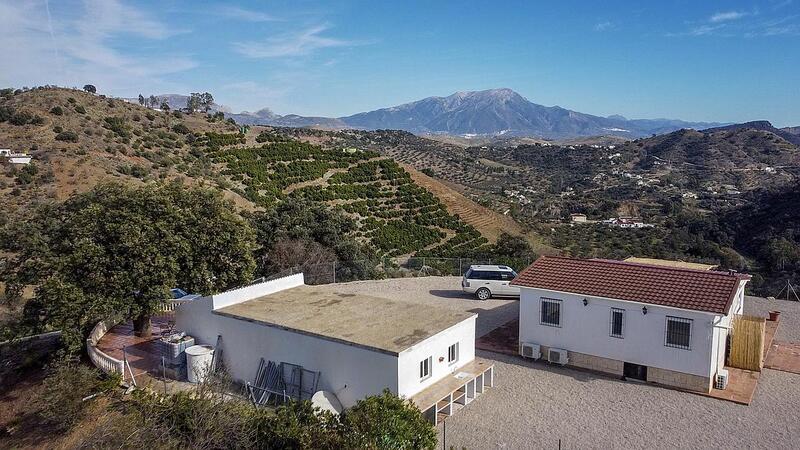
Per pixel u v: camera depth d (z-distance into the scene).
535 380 17.48
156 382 16.64
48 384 15.79
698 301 16.41
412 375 14.38
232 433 12.33
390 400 11.81
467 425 14.54
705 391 16.22
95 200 22.59
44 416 15.23
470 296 28.22
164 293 18.67
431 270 36.03
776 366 18.31
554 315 18.77
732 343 18.09
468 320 16.89
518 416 15.01
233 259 21.31
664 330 16.72
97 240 18.83
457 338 16.39
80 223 19.16
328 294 19.78
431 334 15.23
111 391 15.83
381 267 37.19
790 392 16.30
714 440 13.52
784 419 14.55
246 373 16.97
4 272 19.78
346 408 14.70
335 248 35.25
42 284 18.33
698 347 16.20
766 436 13.66
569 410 15.31
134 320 20.75
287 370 15.92
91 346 18.58
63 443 14.41
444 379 15.64
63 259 18.25
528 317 19.28
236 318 17.05
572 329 18.42
